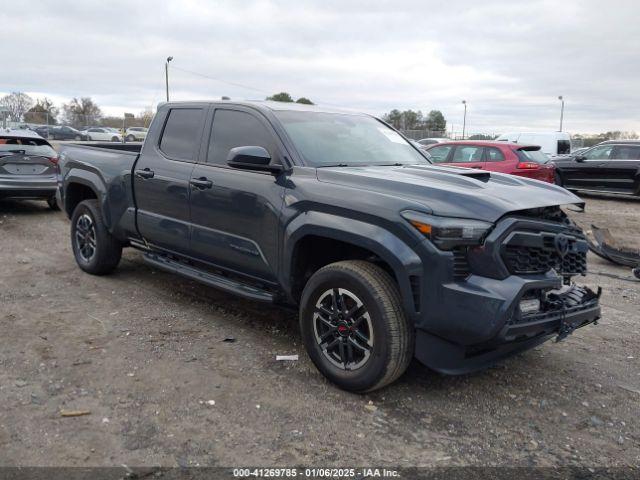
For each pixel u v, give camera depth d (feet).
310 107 16.99
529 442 10.94
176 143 17.56
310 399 12.22
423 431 11.17
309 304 13.03
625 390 13.35
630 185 52.49
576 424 11.71
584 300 13.05
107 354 14.15
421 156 17.35
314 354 13.08
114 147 23.16
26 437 10.39
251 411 11.63
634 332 17.44
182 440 10.50
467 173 13.96
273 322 16.89
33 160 35.06
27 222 33.55
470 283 11.14
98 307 17.75
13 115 179.63
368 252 13.24
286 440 10.64
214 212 15.52
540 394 12.95
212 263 16.15
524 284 11.18
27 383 12.46
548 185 14.01
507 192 12.46
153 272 22.08
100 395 12.06
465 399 12.55
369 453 10.35
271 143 14.78
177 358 14.06
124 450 10.12
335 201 12.60
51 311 17.24
